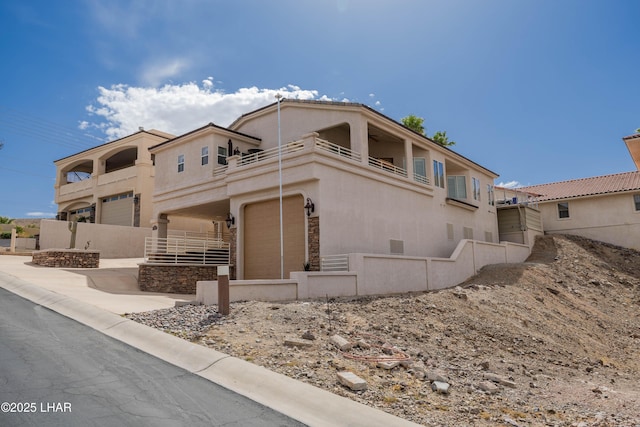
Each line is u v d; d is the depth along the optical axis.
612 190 35.25
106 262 28.33
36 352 7.59
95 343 8.41
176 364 7.50
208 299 12.80
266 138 24.81
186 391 6.30
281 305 12.40
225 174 21.98
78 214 43.06
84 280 19.03
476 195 32.69
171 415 5.46
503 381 9.15
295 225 19.33
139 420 5.24
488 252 27.56
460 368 9.77
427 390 7.59
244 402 6.06
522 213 34.66
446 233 27.66
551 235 36.31
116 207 38.62
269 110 24.38
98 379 6.52
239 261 20.72
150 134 37.16
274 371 7.32
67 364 7.08
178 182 25.23
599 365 14.01
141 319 10.27
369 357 8.77
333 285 16.17
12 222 48.88
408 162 24.70
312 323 10.70
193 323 10.02
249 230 21.09
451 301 16.62
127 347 8.31
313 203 18.30
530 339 14.73
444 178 28.44
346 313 12.30
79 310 11.26
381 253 21.31
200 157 24.02
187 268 20.72
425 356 9.99
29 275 18.52
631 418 7.97
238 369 7.19
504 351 12.82
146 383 6.49
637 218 34.41
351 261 17.28
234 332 9.38
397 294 18.23
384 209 22.03
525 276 24.44
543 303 20.59
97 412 5.39
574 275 27.36
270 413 5.75
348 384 6.98
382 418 5.85
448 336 12.66
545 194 39.84
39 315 10.52
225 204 24.03
